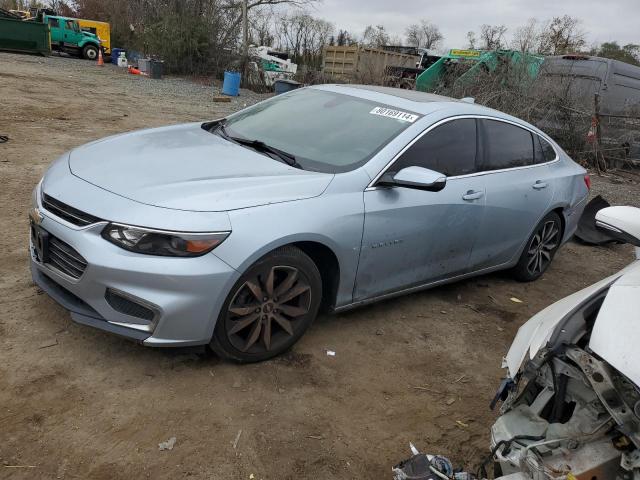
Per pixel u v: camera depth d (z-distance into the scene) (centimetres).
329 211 344
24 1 5419
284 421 300
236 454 272
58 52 3170
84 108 1259
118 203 305
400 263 402
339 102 453
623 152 1326
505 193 468
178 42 2473
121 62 2761
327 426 303
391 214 377
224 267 302
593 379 193
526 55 1411
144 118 1238
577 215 576
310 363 356
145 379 315
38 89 1480
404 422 319
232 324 322
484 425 329
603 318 209
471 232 446
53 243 322
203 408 299
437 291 503
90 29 3238
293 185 342
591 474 189
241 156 383
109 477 248
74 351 329
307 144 405
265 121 450
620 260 696
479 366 392
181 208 301
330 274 369
